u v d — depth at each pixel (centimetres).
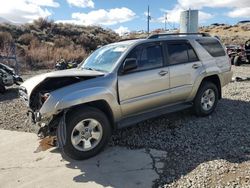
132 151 557
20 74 1975
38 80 546
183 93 678
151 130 654
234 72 1666
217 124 677
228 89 1055
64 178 470
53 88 548
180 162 505
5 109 908
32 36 3181
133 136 624
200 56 718
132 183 449
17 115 829
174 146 570
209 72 723
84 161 527
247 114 745
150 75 614
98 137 540
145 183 448
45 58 2581
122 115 587
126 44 630
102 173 482
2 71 1223
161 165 498
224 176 453
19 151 574
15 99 1063
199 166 487
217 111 778
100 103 557
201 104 718
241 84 1168
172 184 440
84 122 527
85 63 666
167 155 534
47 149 578
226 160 502
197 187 428
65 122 513
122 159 527
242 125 666
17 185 455
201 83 723
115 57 604
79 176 475
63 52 2823
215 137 602
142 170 486
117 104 569
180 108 676
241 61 2148
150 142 592
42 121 512
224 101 879
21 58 2342
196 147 559
